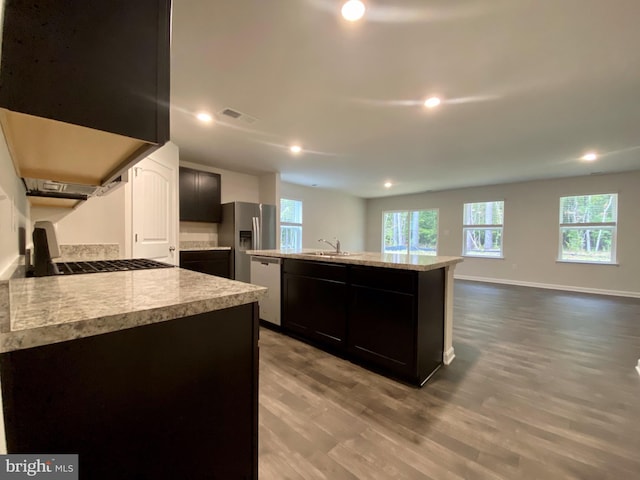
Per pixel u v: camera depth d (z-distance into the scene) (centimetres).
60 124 63
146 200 298
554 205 602
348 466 135
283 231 686
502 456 142
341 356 262
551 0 143
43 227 141
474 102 254
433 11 151
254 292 90
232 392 88
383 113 277
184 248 460
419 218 820
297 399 191
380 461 138
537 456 142
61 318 59
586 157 430
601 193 552
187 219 450
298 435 156
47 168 108
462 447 148
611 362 248
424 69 204
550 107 262
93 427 63
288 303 315
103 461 65
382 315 229
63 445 60
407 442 151
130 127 67
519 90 232
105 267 153
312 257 288
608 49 181
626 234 531
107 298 78
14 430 55
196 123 304
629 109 265
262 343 294
